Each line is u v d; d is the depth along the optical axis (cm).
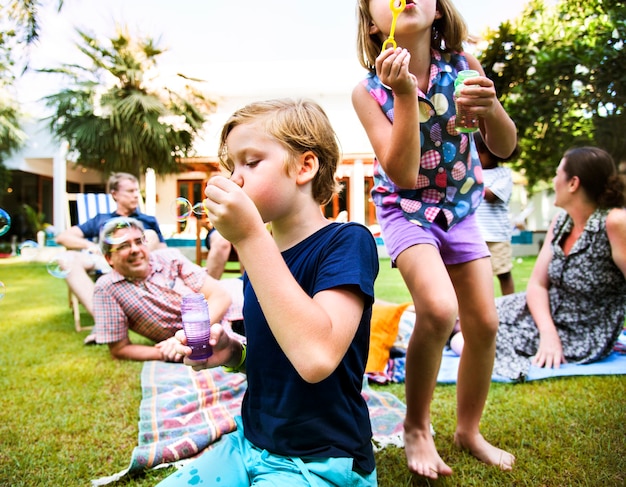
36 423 182
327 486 89
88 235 379
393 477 140
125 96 973
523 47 580
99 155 998
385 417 181
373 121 139
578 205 237
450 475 138
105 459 157
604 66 523
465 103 130
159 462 152
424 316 131
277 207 98
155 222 392
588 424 170
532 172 688
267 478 90
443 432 167
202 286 268
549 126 591
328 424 94
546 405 188
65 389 219
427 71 144
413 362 137
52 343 306
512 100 589
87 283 346
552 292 250
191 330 108
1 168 1280
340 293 90
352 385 98
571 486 133
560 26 568
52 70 924
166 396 205
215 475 96
